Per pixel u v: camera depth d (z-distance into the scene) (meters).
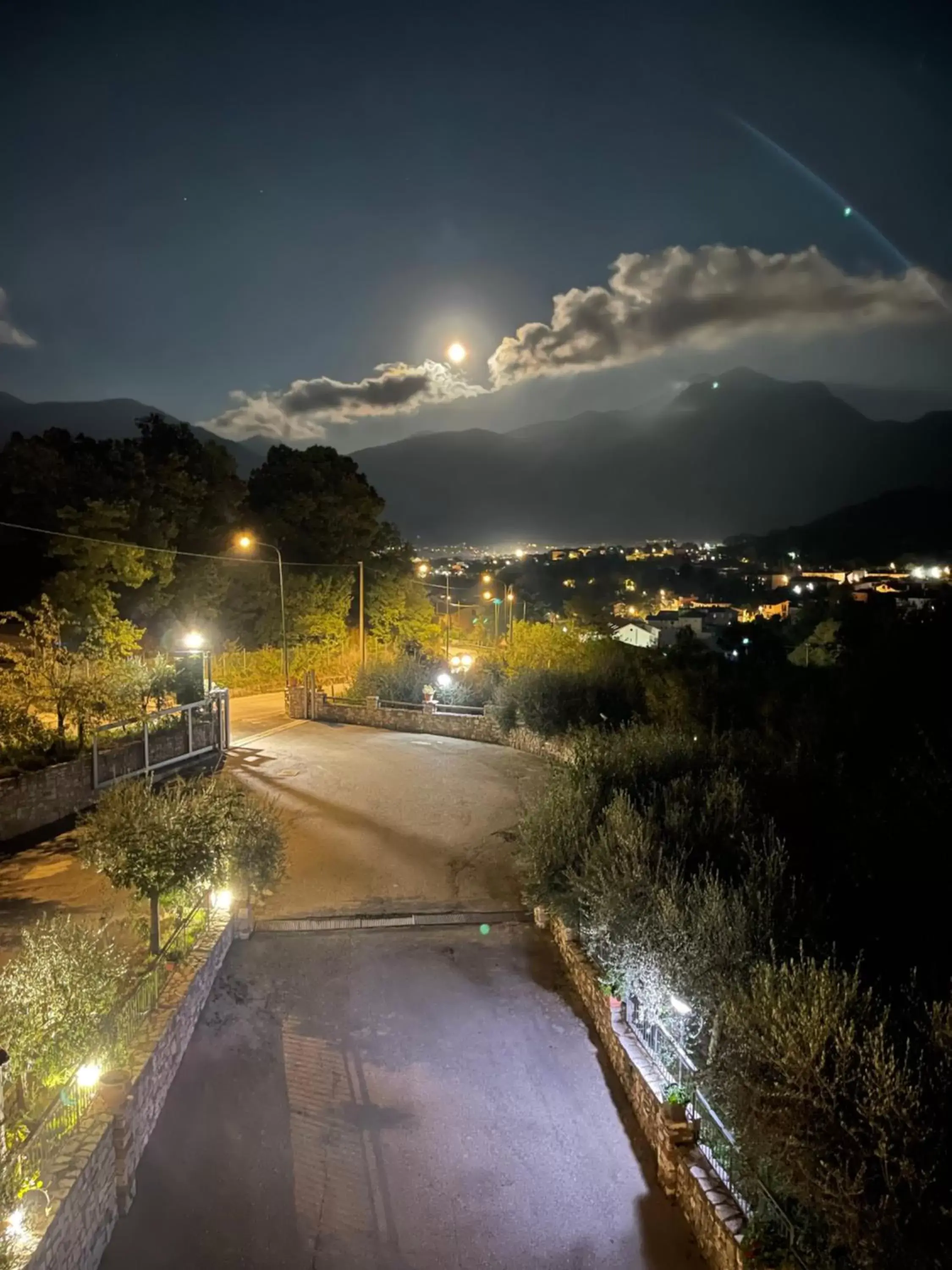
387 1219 8.18
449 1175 8.77
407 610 60.91
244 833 14.09
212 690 26.14
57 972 8.67
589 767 16.22
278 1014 11.52
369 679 33.56
